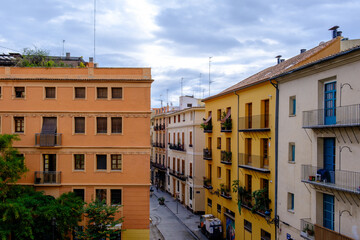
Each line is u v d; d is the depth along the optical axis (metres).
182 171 41.16
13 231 17.67
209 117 31.67
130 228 22.11
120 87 22.56
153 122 61.88
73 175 22.12
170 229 30.42
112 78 22.33
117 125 22.66
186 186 39.62
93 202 19.94
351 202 13.62
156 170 57.75
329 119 15.41
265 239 20.78
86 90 22.39
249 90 23.42
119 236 21.91
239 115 25.08
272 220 19.73
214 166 30.41
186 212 37.34
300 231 16.88
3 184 18.36
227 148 27.47
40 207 18.88
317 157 15.79
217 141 29.75
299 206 17.22
